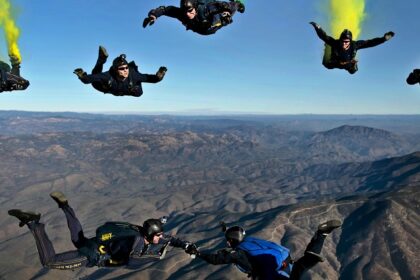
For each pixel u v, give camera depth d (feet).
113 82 38.65
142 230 35.06
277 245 33.71
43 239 36.06
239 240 34.01
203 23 39.37
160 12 38.86
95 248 35.47
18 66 41.75
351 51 43.88
